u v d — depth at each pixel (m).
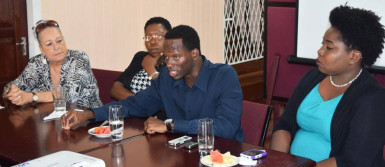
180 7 5.87
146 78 3.07
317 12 4.10
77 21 4.78
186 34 2.13
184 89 2.30
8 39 4.42
